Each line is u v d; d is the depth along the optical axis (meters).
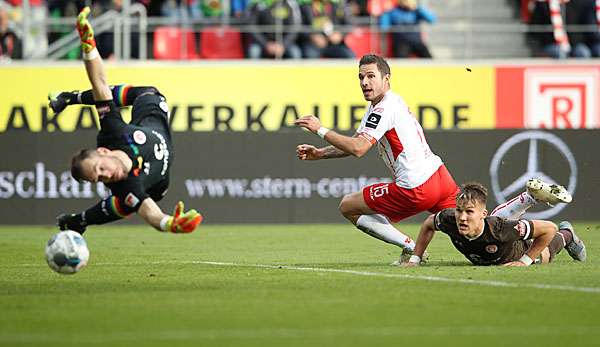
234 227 63.94
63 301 26.98
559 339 21.44
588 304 26.02
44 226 65.62
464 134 65.88
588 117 72.88
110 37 72.44
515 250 34.72
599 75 72.81
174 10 73.69
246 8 74.19
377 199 36.59
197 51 73.50
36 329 22.72
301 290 28.98
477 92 72.62
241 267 36.88
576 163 65.75
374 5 74.44
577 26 75.19
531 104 72.75
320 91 72.00
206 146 65.75
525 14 76.69
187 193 65.62
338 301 26.69
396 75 72.44
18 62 71.56
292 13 73.56
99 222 28.58
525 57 75.88
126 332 22.27
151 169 28.16
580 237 52.47
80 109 69.94
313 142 65.88
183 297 27.64
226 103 71.69
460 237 34.09
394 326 22.94
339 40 73.75
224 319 23.89
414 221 66.25
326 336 21.73
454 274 32.56
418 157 36.12
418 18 74.94
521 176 65.94
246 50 73.56
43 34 73.31
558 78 72.75
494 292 28.17
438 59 74.56
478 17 77.50
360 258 41.31
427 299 26.94
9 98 71.00
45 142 65.75
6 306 26.11
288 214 65.94
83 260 29.95
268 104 71.75
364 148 34.91
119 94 30.08
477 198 33.03
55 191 65.75
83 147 65.94
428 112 72.44
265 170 65.88
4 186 65.75
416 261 35.50
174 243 50.97
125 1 73.31
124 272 35.22
